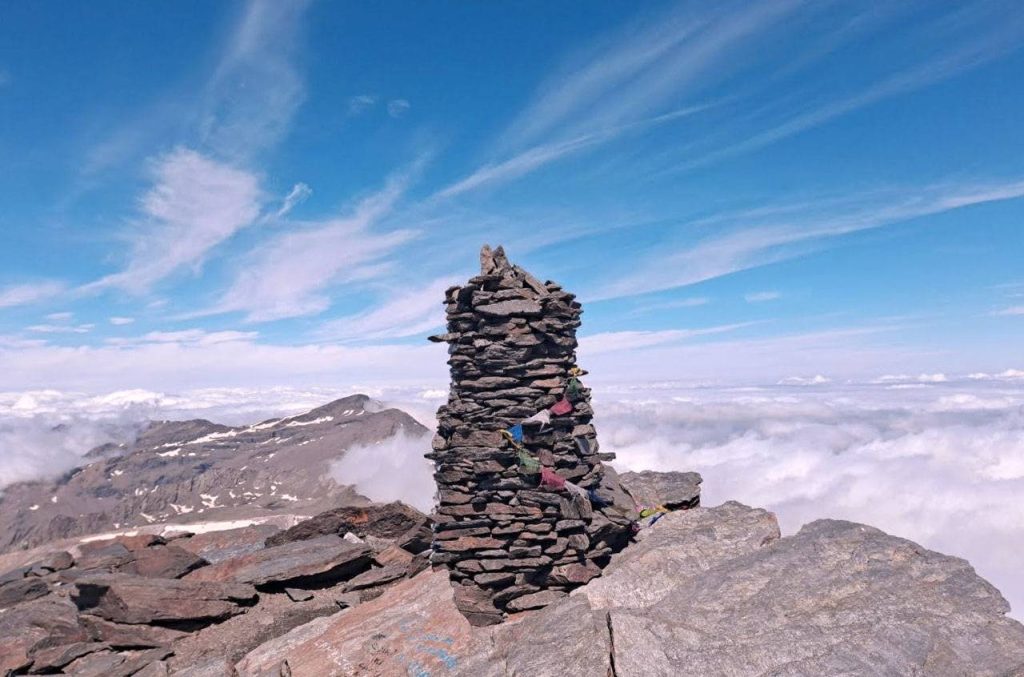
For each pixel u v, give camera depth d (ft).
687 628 40.37
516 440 57.21
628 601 47.29
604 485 64.49
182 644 58.13
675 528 57.98
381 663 46.80
